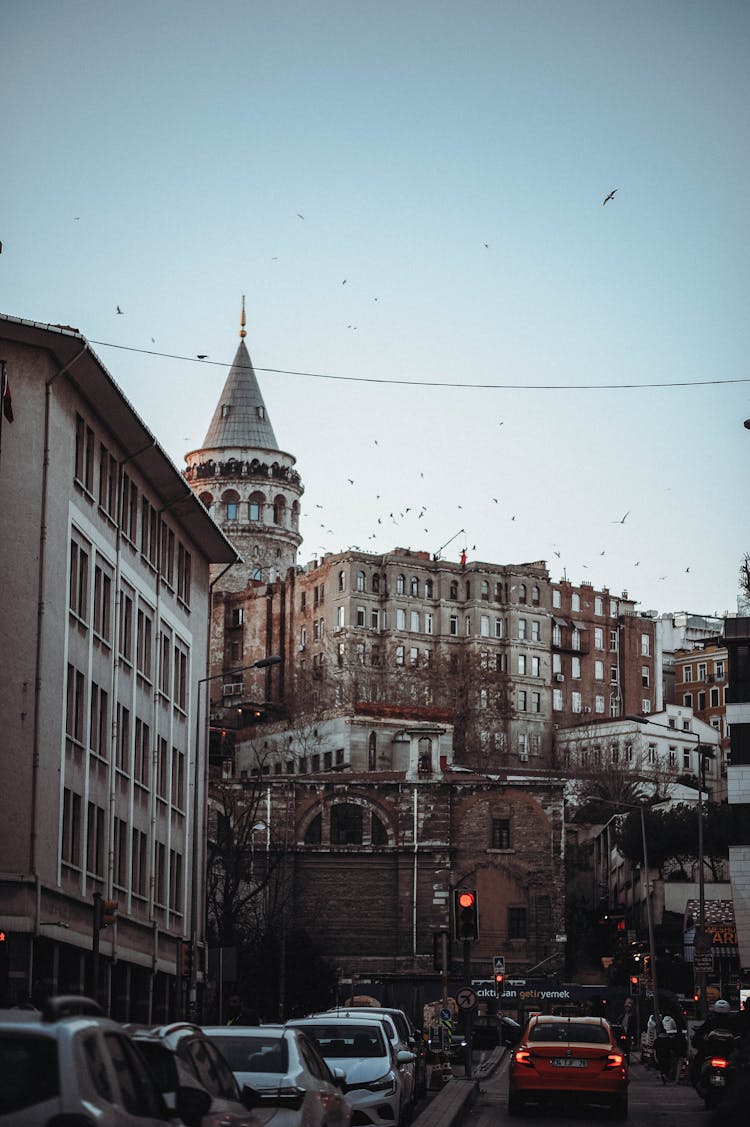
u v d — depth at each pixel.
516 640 191.75
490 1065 57.62
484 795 104.00
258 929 89.31
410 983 99.50
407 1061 27.53
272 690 192.12
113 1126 10.18
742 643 80.50
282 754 143.00
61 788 45.50
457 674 188.12
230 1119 13.91
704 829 112.00
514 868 103.06
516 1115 32.31
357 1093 25.73
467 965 41.78
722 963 96.69
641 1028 78.81
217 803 101.31
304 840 102.06
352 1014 29.44
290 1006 88.56
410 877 102.00
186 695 64.75
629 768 165.62
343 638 184.62
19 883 42.06
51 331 44.31
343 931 101.31
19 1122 9.73
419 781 103.25
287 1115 16.83
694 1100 37.50
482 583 191.88
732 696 80.25
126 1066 11.30
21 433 44.47
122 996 53.22
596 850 130.62
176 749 62.88
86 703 48.81
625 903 116.69
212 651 197.62
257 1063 18.09
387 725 134.38
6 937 41.56
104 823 51.00
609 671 199.62
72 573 48.12
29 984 41.97
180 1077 13.32
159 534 60.31
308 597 191.50
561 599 198.12
